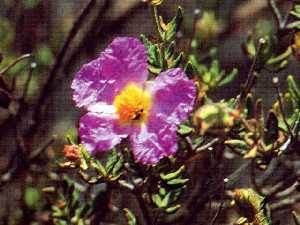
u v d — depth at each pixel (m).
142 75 0.21
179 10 0.22
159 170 0.23
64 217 0.26
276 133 0.22
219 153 0.25
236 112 0.20
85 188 0.27
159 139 0.21
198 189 0.26
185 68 0.22
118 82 0.21
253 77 0.24
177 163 0.23
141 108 0.21
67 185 0.26
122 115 0.21
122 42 0.21
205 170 0.25
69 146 0.22
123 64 0.21
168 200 0.23
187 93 0.21
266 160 0.23
